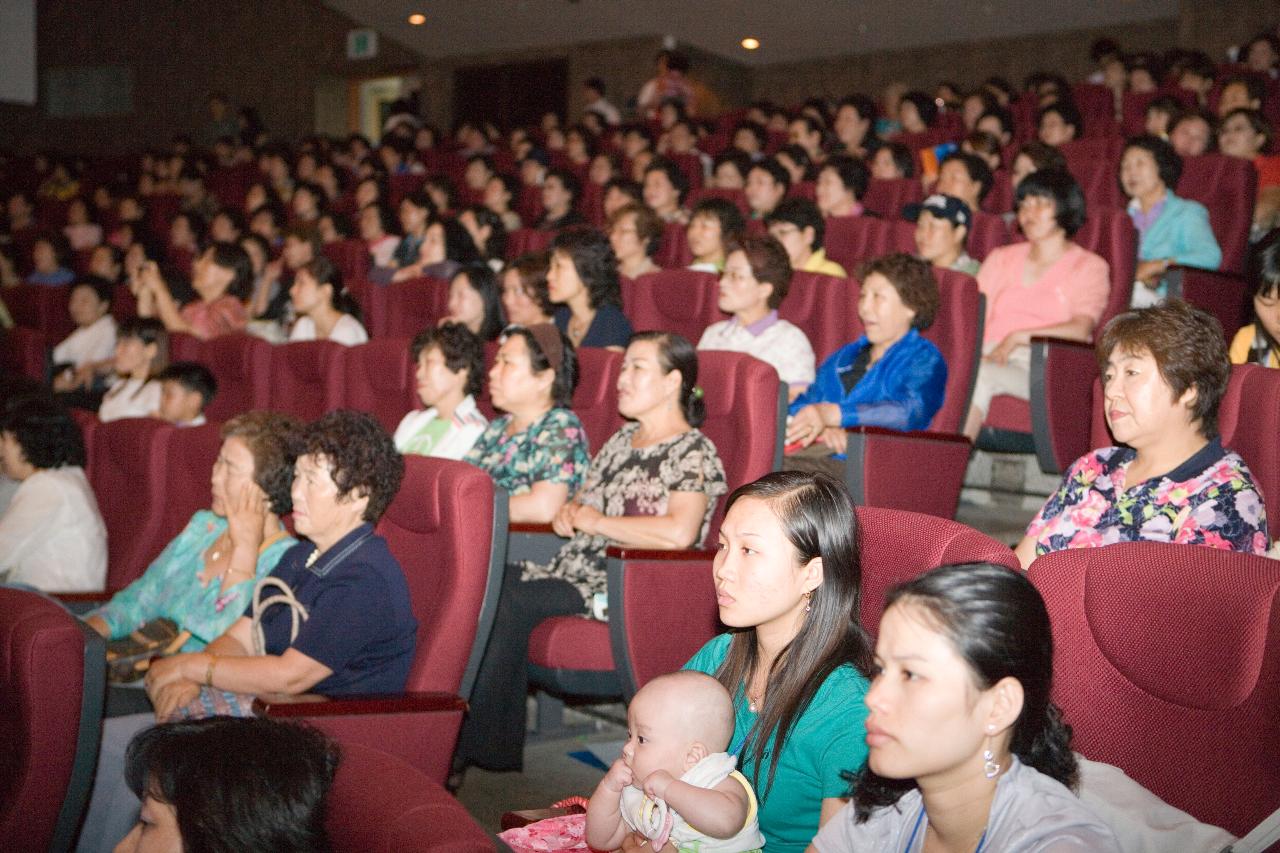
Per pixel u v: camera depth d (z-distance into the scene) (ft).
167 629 9.11
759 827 5.42
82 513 10.71
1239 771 4.80
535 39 41.70
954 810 4.18
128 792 7.71
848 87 38.96
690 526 9.11
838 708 5.26
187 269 23.35
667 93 34.47
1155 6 33.24
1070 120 22.72
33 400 10.71
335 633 7.41
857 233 15.87
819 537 5.41
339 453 7.60
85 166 38.55
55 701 6.21
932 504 10.87
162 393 12.87
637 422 10.03
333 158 33.47
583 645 9.11
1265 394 7.43
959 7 35.68
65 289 21.91
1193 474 6.84
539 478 10.21
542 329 10.72
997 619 3.92
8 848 6.19
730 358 9.92
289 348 14.47
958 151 16.37
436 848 3.65
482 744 9.19
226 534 9.25
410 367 13.17
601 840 5.42
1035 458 13.51
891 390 11.24
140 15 47.93
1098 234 13.56
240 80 46.44
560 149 29.55
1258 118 18.01
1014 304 13.41
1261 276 8.14
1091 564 5.22
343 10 43.86
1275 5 30.86
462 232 17.29
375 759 4.29
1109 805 4.47
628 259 15.64
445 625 7.54
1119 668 5.08
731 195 20.74
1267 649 4.73
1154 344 6.77
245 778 4.00
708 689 5.38
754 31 38.78
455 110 43.62
